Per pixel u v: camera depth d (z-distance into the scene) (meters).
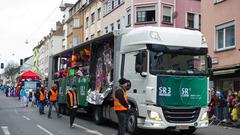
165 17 34.97
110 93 15.71
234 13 23.42
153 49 13.25
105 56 16.78
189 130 15.02
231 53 23.45
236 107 18.73
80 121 19.61
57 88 23.95
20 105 35.84
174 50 13.45
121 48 14.96
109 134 14.36
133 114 13.98
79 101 19.42
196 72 13.65
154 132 15.25
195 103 13.52
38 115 23.86
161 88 13.15
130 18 36.25
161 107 13.11
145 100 13.29
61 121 19.70
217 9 25.09
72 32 59.88
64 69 24.05
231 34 23.86
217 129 17.19
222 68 23.52
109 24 43.09
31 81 44.72
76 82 20.28
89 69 18.34
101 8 46.25
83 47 19.67
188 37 13.80
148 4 34.75
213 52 25.14
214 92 20.66
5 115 23.72
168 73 13.27
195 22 36.75
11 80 118.12
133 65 14.08
